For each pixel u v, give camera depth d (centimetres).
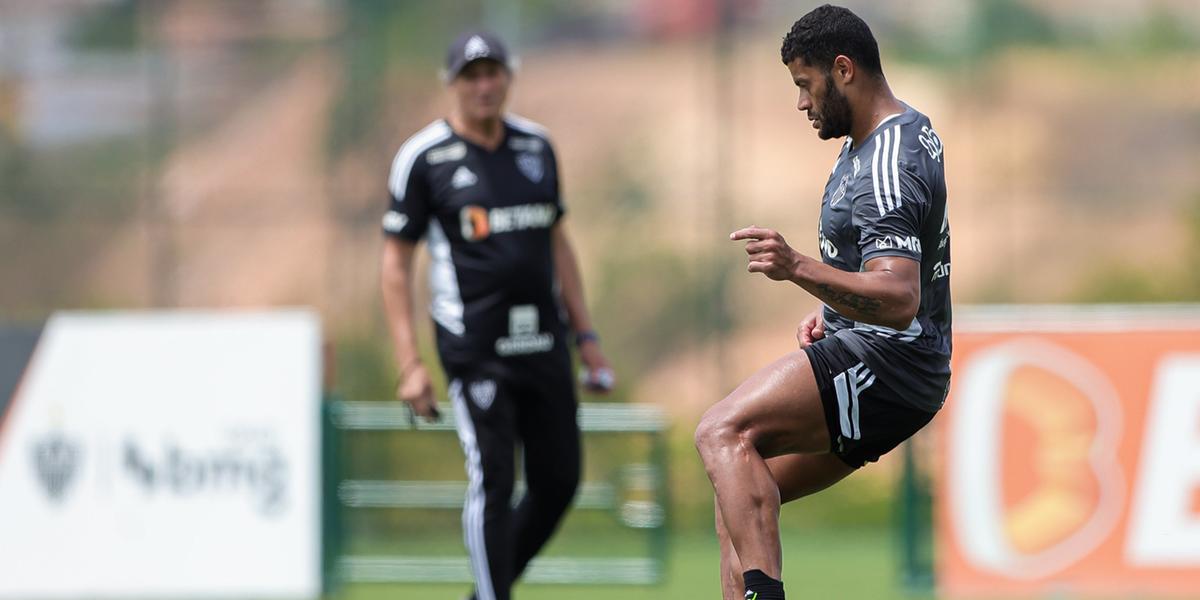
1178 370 3102
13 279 6066
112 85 6169
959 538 3155
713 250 6006
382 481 4409
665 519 3625
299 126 6141
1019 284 6053
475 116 2239
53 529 3006
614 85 6381
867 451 1711
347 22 6128
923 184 1583
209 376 3038
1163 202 6128
